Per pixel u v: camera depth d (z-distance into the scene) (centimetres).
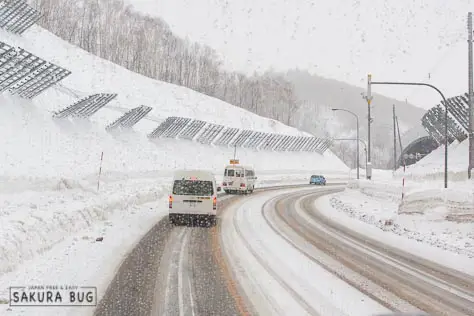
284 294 709
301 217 1958
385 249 1201
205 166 4997
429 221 1566
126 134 4309
